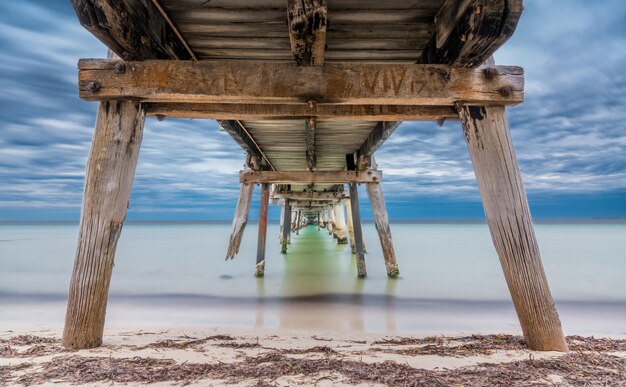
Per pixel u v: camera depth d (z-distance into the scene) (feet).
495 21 6.23
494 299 19.62
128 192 8.04
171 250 57.77
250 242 71.82
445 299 19.44
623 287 24.44
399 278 25.21
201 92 7.54
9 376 6.51
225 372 6.94
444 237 101.96
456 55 7.24
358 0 7.14
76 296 7.90
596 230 161.48
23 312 16.89
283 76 7.66
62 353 7.75
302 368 7.15
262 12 7.54
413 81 7.72
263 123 16.53
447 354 8.19
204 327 12.75
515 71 7.86
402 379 6.48
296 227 88.12
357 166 23.73
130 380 6.43
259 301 18.80
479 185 8.17
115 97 7.59
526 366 7.02
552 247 65.05
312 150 19.85
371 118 9.91
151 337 10.63
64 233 149.07
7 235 127.03
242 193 25.99
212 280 25.86
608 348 8.55
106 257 7.89
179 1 7.21
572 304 19.24
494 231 8.02
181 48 8.98
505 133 7.99
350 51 9.55
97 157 7.75
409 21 8.09
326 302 18.48
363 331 12.62
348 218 41.06
